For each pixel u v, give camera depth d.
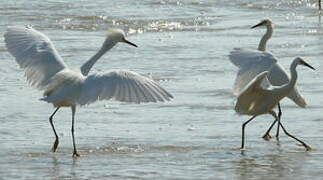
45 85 13.46
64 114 17.81
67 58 25.34
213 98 19.59
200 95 19.95
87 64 14.46
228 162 13.91
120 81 10.84
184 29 33.50
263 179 12.75
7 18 34.84
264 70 14.40
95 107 18.50
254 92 14.56
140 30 33.22
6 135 15.85
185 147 15.00
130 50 27.11
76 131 16.28
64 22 34.38
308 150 14.97
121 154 14.44
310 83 21.31
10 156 14.20
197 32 32.59
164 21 35.81
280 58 25.64
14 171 13.15
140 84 10.71
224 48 27.78
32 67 13.47
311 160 14.12
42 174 12.96
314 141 15.68
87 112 18.02
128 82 10.79
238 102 14.72
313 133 16.34
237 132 16.41
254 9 41.75
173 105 18.73
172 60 25.20
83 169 13.31
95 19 35.50
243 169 13.41
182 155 14.39
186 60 25.17
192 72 23.25
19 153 14.45
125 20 35.44
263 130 16.66
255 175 13.01
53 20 34.78
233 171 13.26
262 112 15.14
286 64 24.39
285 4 43.75
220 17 38.06
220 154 14.55
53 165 13.59
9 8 37.62
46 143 15.27
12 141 15.38
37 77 13.52
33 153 14.48
